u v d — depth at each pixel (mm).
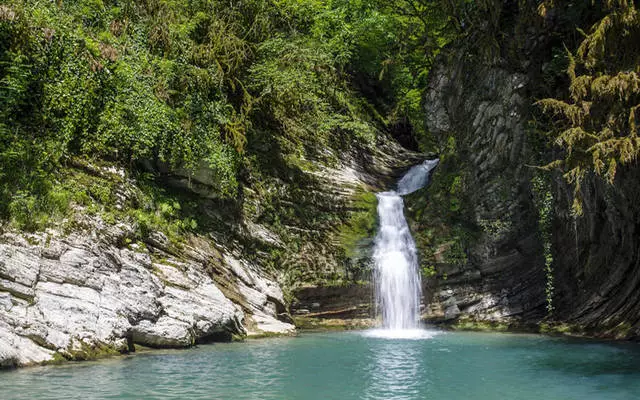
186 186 15078
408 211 20578
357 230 19344
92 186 11984
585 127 11492
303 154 20609
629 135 10562
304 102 20094
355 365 10109
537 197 16938
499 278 18469
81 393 7121
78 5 13680
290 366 9836
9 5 11789
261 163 18562
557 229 17344
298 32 19984
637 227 14250
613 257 15523
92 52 13016
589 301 16078
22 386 7406
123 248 11742
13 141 11023
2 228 9633
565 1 15203
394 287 18719
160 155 13969
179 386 7777
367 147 25922
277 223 18016
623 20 10875
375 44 28250
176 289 12398
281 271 17500
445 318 18281
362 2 27609
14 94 11320
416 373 9344
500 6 17094
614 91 10633
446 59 21500
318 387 8008
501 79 18484
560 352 11969
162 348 11398
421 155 29031
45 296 9562
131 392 7293
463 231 18906
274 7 18953
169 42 15242
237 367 9539
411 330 17484
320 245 18531
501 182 18406
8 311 8875
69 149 12164
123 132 13203
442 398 7461
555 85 16047
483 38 17703
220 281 14430
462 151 20281
